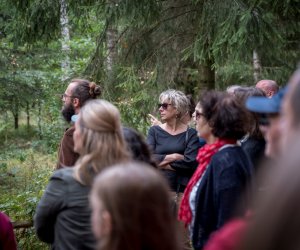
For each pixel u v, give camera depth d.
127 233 1.32
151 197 1.34
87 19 6.82
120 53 6.84
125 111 6.49
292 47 8.30
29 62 9.52
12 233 2.29
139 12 5.99
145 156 2.51
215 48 5.54
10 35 7.19
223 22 5.48
